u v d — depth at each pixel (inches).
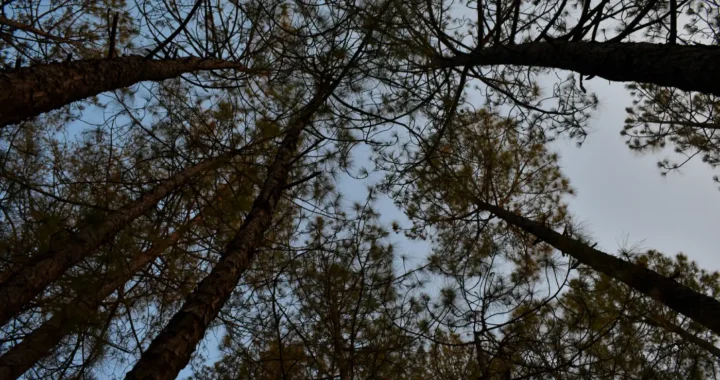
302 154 182.5
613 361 138.3
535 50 163.8
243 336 166.6
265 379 147.6
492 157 244.5
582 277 163.9
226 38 195.8
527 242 251.3
